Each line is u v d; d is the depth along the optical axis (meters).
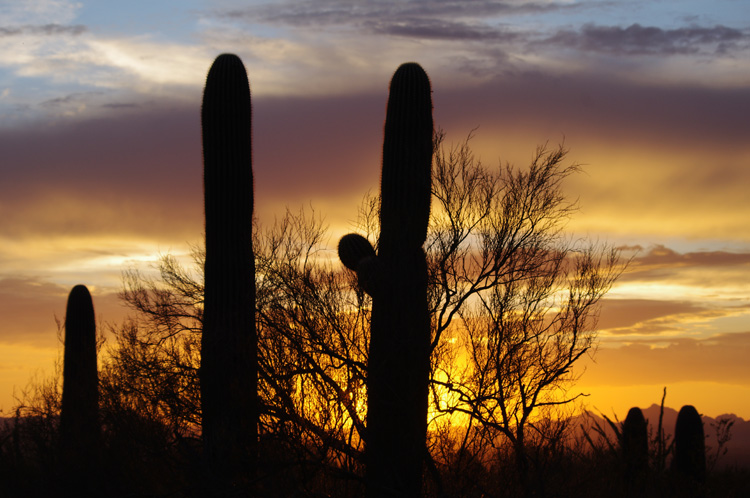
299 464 9.78
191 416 12.04
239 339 11.13
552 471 9.29
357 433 11.11
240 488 9.52
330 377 10.87
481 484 9.92
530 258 11.45
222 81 12.13
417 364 10.41
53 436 12.38
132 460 11.09
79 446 11.61
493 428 10.30
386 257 10.84
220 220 11.77
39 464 12.30
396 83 11.42
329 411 10.27
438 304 11.23
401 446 10.16
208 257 11.78
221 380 11.01
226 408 10.93
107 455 11.20
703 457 10.38
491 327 11.20
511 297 11.24
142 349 12.91
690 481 9.66
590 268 11.47
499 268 11.41
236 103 12.09
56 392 14.09
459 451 10.02
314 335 10.99
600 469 9.56
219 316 11.46
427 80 11.52
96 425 12.10
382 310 10.58
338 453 10.39
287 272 11.79
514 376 10.91
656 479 9.64
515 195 11.59
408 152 11.08
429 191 11.23
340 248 11.59
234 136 12.01
